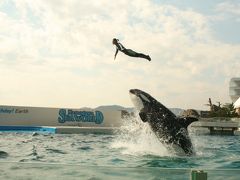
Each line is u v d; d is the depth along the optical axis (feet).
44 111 128.67
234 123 124.88
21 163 20.74
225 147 54.90
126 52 31.63
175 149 39.83
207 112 184.75
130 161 36.70
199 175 16.60
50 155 41.83
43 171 20.51
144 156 39.73
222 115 187.21
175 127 39.68
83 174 19.97
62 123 130.72
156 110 41.16
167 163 35.40
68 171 20.20
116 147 50.57
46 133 95.09
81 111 133.80
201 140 77.87
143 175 19.04
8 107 123.44
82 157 39.96
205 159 38.19
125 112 138.00
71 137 78.64
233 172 18.29
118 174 19.38
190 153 39.68
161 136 40.52
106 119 136.46
